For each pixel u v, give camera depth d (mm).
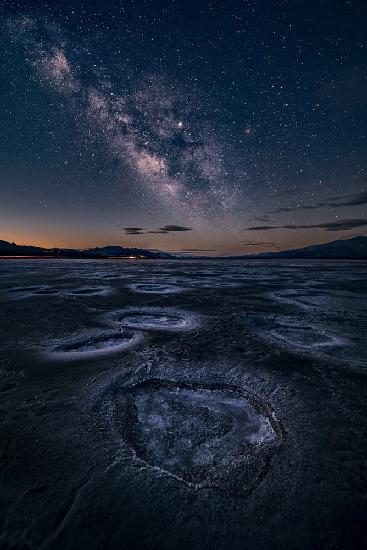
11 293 6949
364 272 18453
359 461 1288
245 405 1811
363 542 917
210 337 3316
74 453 1323
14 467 1223
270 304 5703
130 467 1239
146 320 4203
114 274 14602
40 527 952
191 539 920
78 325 3855
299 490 1120
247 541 915
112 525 965
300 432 1517
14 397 1867
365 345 3051
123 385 2070
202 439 1457
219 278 12586
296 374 2281
